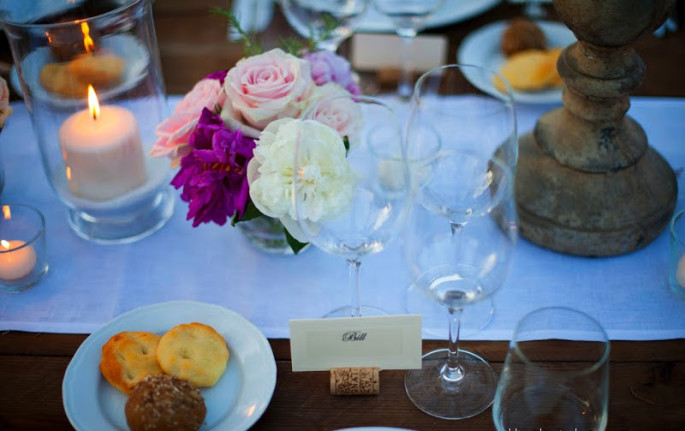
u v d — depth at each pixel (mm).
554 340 840
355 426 795
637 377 834
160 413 710
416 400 813
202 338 808
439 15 1447
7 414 812
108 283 979
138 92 986
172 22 1530
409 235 708
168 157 943
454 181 846
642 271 972
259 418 771
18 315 932
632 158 974
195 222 836
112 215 1039
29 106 948
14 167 1173
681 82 1307
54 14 1002
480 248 726
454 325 805
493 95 890
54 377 853
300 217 725
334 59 958
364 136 956
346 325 789
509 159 868
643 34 848
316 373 849
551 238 985
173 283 979
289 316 927
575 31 866
